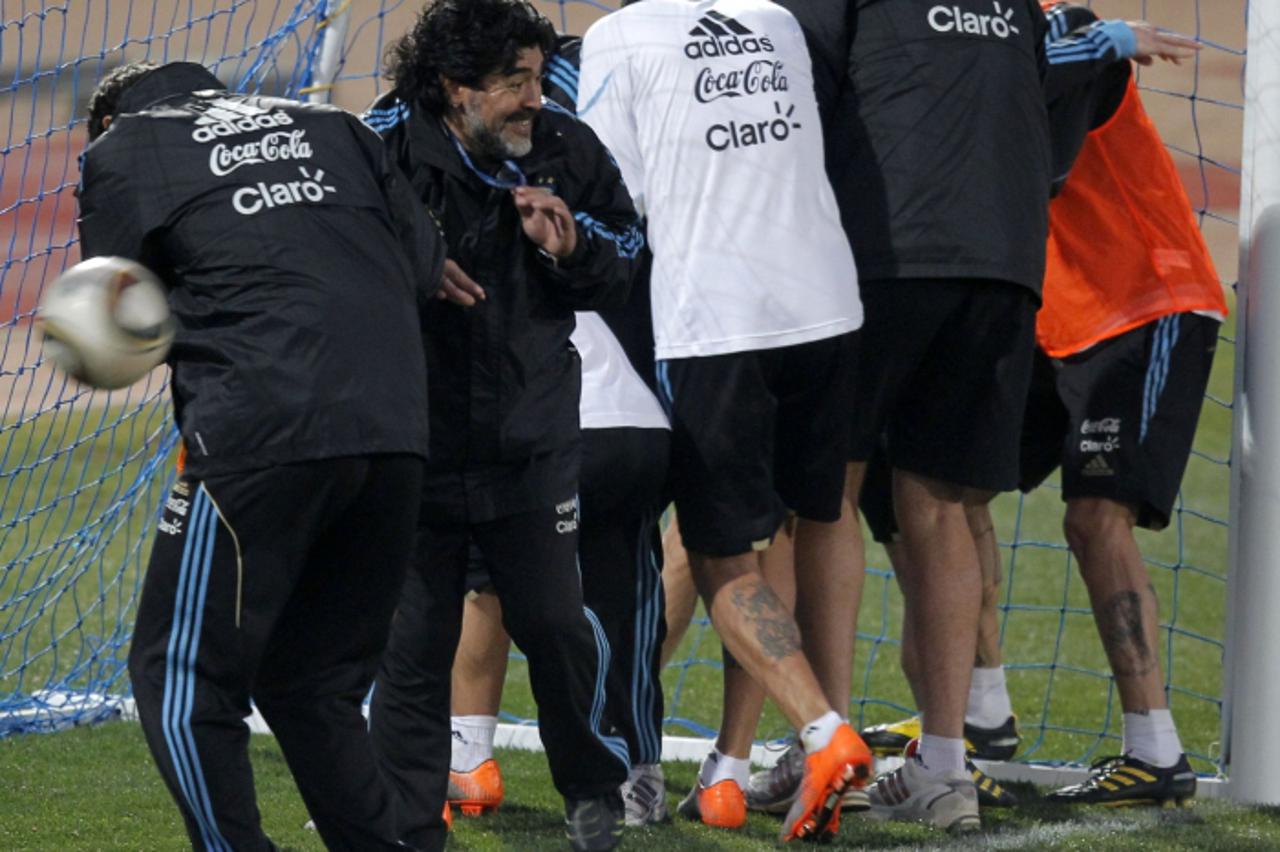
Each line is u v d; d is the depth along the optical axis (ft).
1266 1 47.83
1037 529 106.11
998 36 42.19
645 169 40.45
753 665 38.75
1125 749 46.85
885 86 41.65
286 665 32.53
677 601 46.91
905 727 52.65
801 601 43.16
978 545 50.06
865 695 64.69
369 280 31.32
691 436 39.65
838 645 42.57
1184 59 46.70
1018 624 80.94
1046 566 94.48
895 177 41.16
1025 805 46.42
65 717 54.29
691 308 39.47
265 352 30.17
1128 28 46.16
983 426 42.29
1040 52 44.21
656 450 39.47
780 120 39.93
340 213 31.55
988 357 41.91
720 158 39.75
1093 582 47.32
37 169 197.67
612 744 37.88
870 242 41.22
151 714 30.53
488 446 35.04
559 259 34.76
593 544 41.22
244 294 30.53
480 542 35.99
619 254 36.09
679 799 47.11
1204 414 144.25
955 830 41.98
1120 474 46.68
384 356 30.91
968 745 50.75
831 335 39.40
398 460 31.19
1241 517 47.96
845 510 43.24
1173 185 48.65
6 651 66.23
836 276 39.75
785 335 39.14
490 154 34.71
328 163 32.04
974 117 41.39
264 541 30.48
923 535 43.29
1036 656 74.28
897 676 69.15
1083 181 48.03
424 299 33.24
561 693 36.24
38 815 41.78
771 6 41.39
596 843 37.45
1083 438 47.19
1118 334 47.01
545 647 35.88
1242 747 47.29
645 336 43.29
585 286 35.40
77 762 48.47
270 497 30.19
